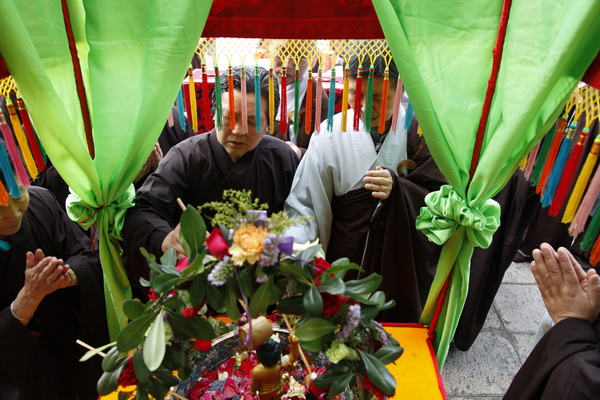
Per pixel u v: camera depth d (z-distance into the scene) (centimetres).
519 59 88
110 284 122
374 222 133
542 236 234
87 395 143
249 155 134
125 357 75
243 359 96
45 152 102
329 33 101
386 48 103
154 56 93
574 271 99
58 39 92
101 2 89
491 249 169
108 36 93
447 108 96
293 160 146
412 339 125
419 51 94
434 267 157
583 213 83
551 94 85
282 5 99
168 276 71
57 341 135
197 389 92
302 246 82
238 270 68
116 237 121
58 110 87
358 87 102
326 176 140
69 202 109
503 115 93
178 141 184
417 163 141
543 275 102
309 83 105
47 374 131
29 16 85
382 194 126
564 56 77
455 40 93
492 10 90
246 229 67
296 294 74
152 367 66
